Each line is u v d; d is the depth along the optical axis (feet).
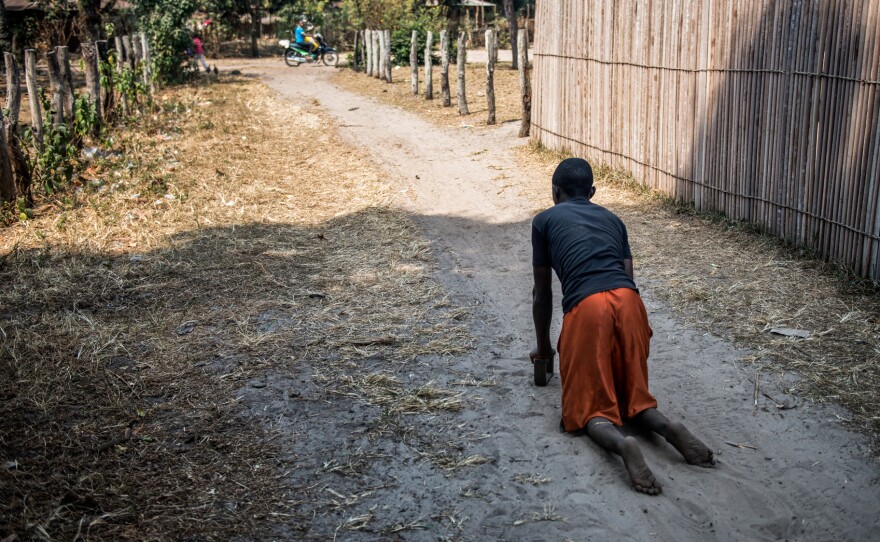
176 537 10.91
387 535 11.07
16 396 14.76
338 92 62.75
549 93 36.37
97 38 72.64
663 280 20.29
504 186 31.55
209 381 15.53
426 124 46.55
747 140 23.49
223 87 66.39
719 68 24.32
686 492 11.83
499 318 18.81
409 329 18.06
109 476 12.30
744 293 19.08
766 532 11.03
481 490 12.05
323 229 26.12
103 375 15.71
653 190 28.45
